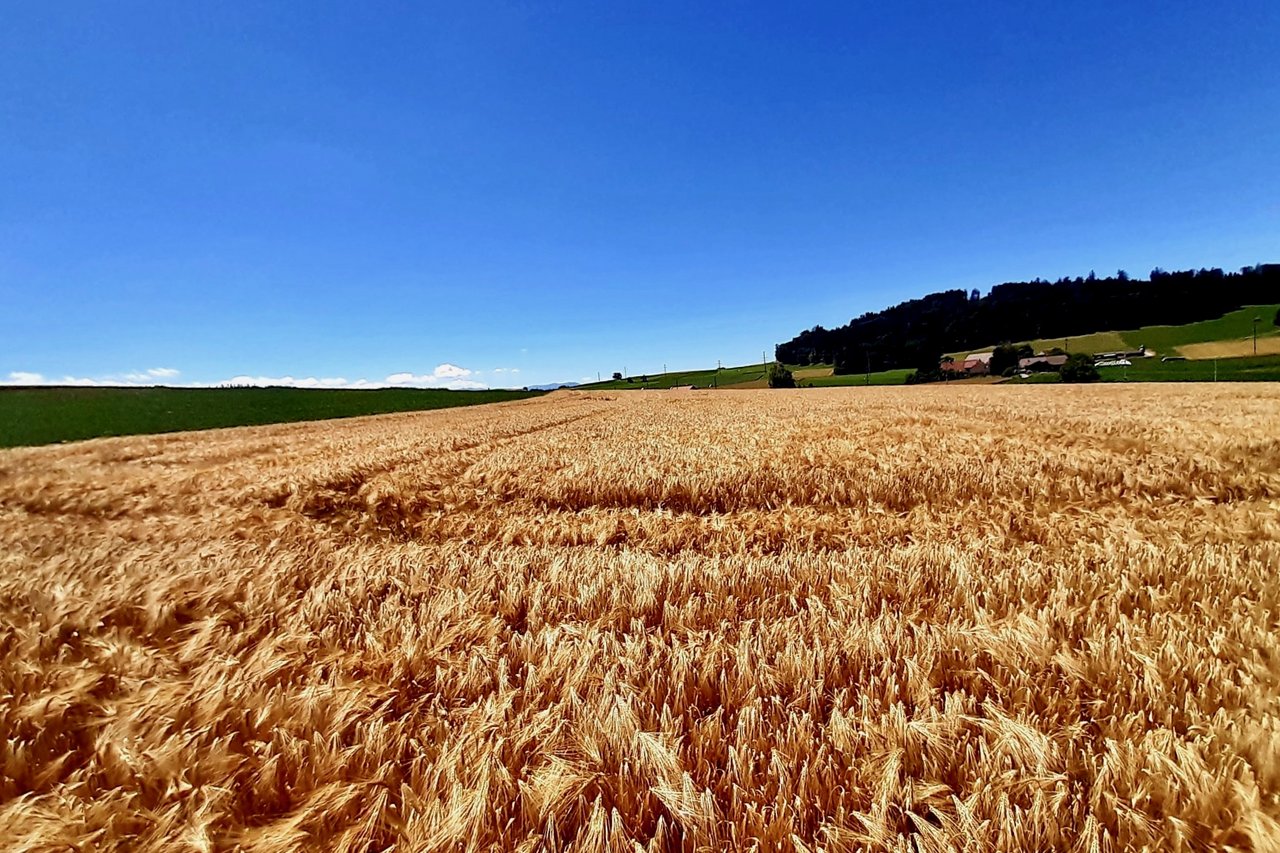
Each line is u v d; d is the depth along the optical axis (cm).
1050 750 234
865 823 203
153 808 244
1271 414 1789
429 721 282
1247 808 210
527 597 451
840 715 254
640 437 1858
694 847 204
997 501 925
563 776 231
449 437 2109
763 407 3612
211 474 1406
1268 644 326
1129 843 202
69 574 542
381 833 226
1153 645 325
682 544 787
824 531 801
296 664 345
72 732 300
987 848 196
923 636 329
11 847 216
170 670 351
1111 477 1009
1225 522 702
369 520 990
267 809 242
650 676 304
